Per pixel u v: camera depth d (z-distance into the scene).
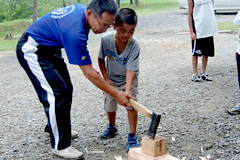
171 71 6.18
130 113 2.81
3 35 16.36
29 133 3.45
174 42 10.05
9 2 29.72
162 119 3.67
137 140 2.90
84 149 2.94
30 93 5.36
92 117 3.90
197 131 3.26
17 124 3.77
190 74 5.76
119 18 2.41
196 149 2.84
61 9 2.48
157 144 1.94
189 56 7.66
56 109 2.56
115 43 2.72
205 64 5.22
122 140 3.12
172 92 4.77
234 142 2.93
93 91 5.19
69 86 2.76
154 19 17.72
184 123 3.51
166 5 26.53
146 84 5.36
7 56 9.97
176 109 4.00
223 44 8.80
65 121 2.65
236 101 4.15
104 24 2.26
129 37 2.49
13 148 3.04
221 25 12.51
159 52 8.62
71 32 2.29
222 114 3.72
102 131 3.40
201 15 4.81
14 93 5.39
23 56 2.50
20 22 18.56
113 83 2.97
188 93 4.65
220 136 3.10
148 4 27.89
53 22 2.42
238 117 3.58
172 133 3.24
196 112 3.85
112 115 3.12
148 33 12.88
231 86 4.83
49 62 2.55
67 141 2.71
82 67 2.39
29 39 2.48
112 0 2.21
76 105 4.45
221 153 2.74
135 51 2.72
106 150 2.91
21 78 6.66
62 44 2.50
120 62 2.81
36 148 3.03
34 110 4.35
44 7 29.80
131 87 2.87
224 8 15.68
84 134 3.33
